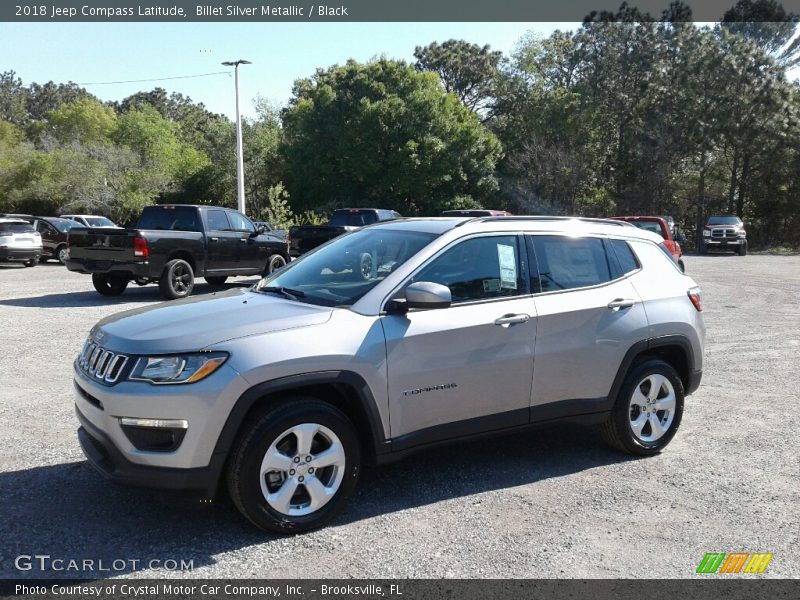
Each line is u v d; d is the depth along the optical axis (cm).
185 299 482
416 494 451
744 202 4631
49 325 1062
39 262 2545
